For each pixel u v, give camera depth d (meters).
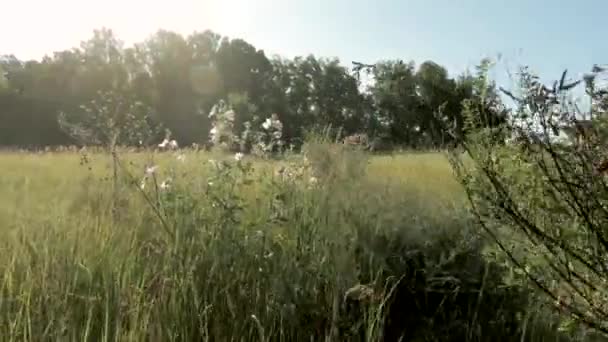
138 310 2.81
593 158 2.28
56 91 53.66
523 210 2.47
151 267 3.29
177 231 3.52
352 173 4.77
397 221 3.84
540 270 2.54
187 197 3.87
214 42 68.88
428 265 3.50
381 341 3.09
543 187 2.40
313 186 4.29
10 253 3.32
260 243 3.53
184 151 5.16
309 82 54.31
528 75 2.46
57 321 2.73
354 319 3.20
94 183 4.45
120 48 61.94
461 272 3.50
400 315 3.47
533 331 3.27
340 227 3.70
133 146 5.71
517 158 2.47
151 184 4.28
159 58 66.12
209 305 3.05
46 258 3.14
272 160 4.74
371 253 3.51
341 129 6.04
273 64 67.00
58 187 4.50
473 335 3.40
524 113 2.42
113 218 3.87
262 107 41.34
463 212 3.82
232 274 3.35
